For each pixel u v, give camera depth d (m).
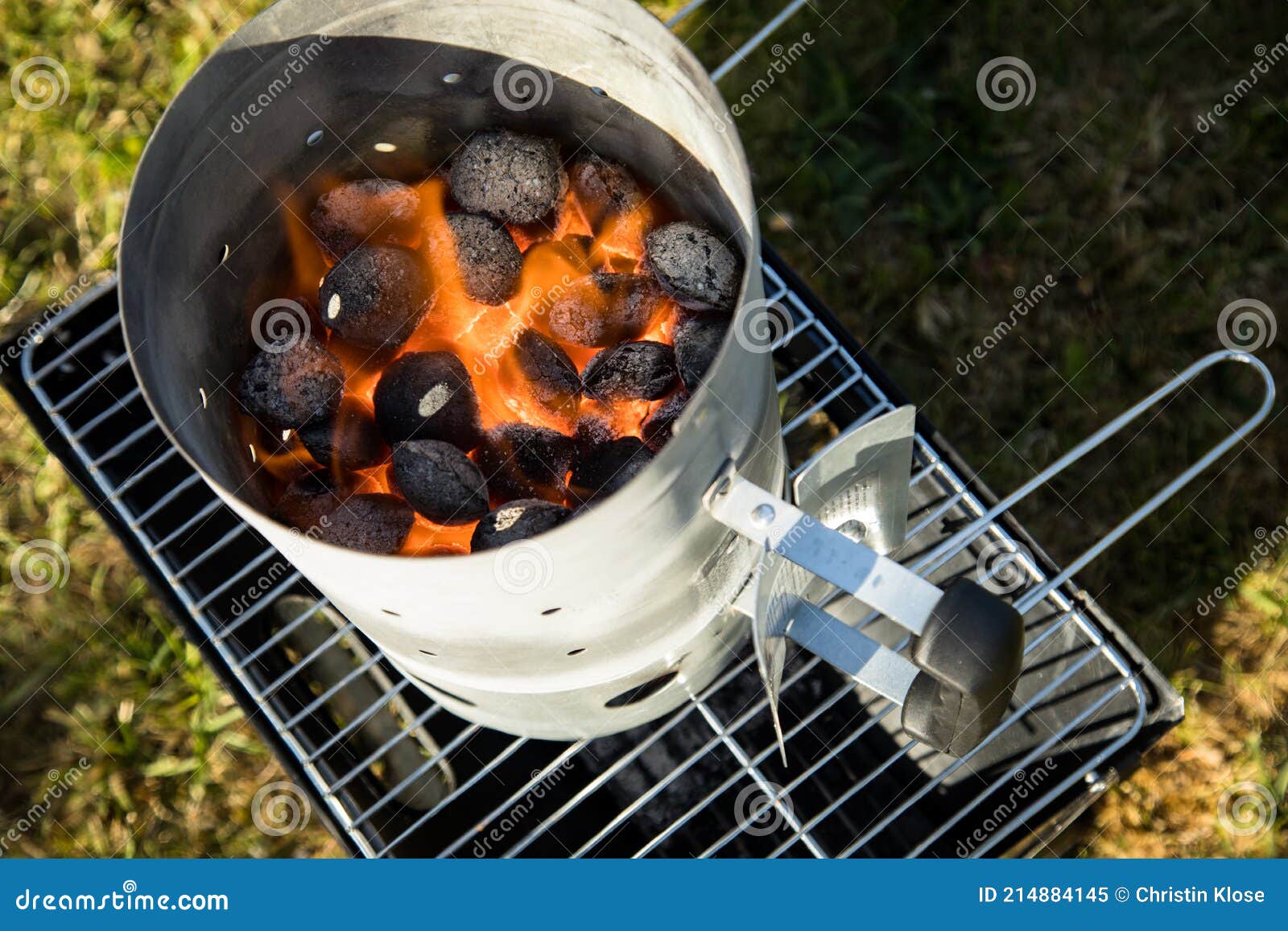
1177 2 1.31
